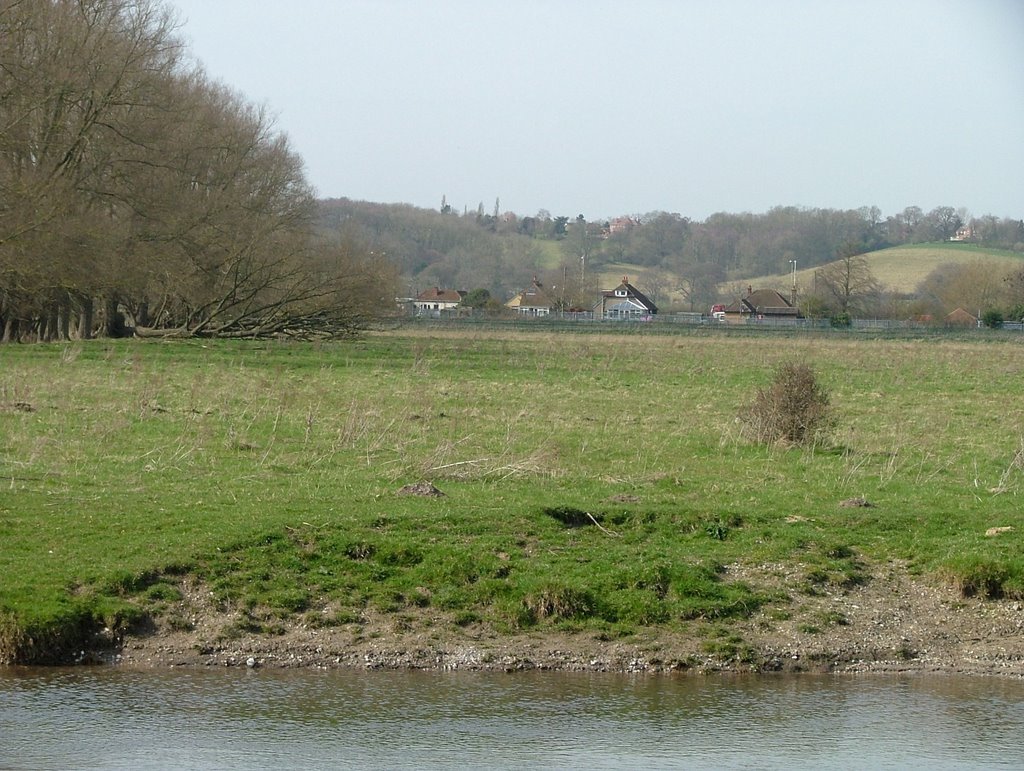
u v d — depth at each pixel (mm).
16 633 13000
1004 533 17859
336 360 55500
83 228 55812
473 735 11289
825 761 10812
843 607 15469
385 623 14398
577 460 24609
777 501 20078
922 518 18688
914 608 15562
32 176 55625
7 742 10875
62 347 58500
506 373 49938
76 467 21453
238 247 67438
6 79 54000
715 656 13953
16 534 15977
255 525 16438
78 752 10641
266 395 34906
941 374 55938
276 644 13781
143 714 11648
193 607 14344
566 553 16422
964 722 11961
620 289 180125
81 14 57469
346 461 23359
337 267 70688
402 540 16234
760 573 16203
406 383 42312
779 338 95625
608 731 11484
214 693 12305
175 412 29922
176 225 63344
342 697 12297
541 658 13734
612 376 49469
